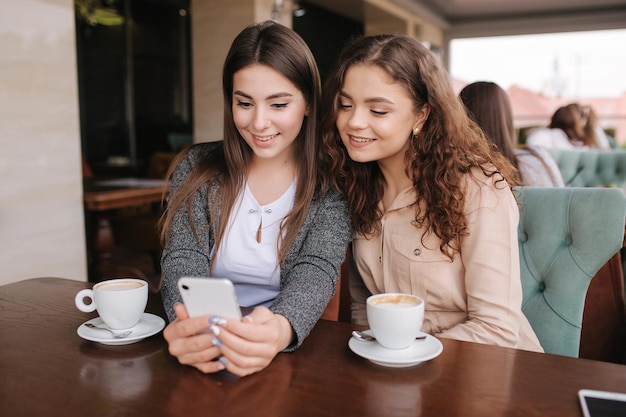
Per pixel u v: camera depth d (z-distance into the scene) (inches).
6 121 94.0
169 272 45.5
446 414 26.7
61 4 102.5
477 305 43.7
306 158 48.0
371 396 28.6
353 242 51.6
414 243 47.1
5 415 26.8
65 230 107.0
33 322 40.6
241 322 30.9
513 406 27.5
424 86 43.4
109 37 286.8
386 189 49.6
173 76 302.0
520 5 305.6
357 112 43.3
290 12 220.8
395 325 32.3
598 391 28.5
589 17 312.3
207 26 198.8
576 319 49.6
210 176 49.2
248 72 43.1
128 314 36.7
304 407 27.5
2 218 94.7
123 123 296.2
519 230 53.6
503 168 47.2
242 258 48.6
